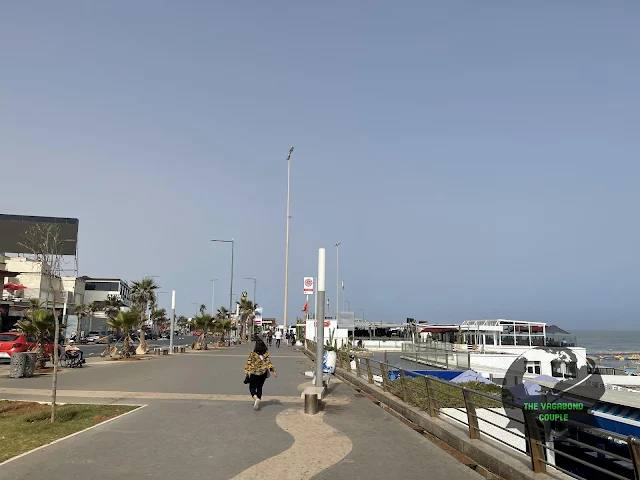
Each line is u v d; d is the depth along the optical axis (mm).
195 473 6773
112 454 7699
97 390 14969
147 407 11938
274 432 9391
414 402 11203
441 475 6773
